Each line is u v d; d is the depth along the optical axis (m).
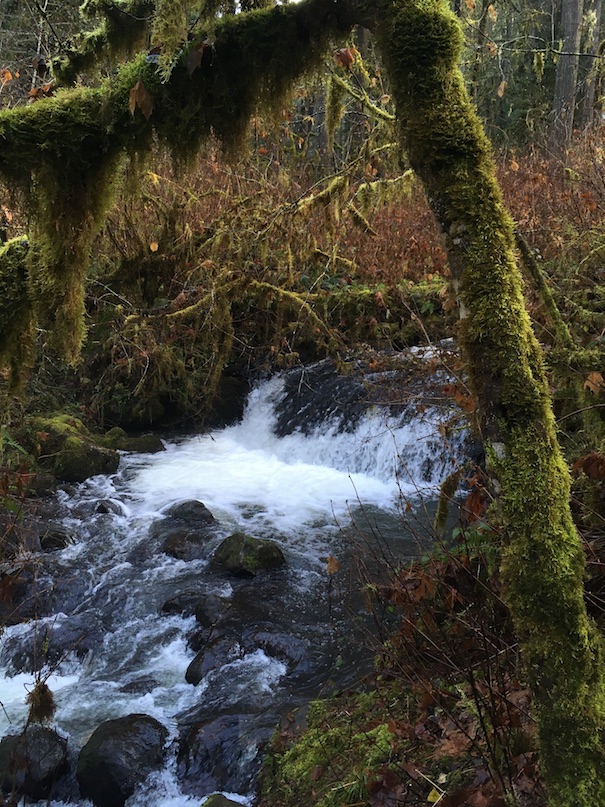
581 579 1.50
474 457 5.91
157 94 1.92
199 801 3.26
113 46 2.12
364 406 7.68
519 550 1.50
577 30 11.49
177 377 9.45
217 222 7.38
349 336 8.51
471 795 2.06
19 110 1.93
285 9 1.83
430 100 1.58
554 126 9.99
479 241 1.56
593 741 1.44
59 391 9.10
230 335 7.81
